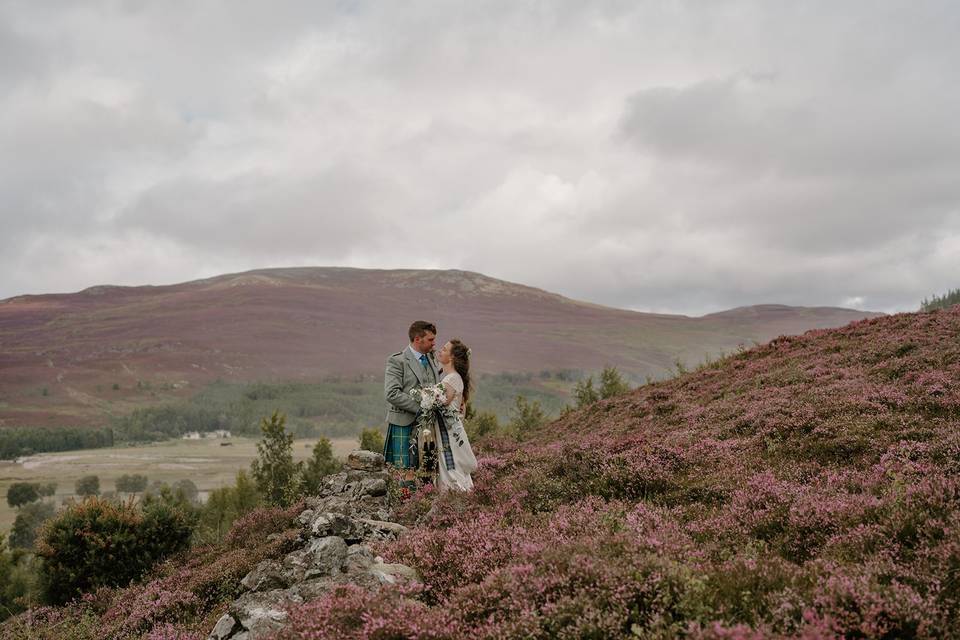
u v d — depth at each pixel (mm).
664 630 4008
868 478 7500
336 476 12812
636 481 8531
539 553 5461
